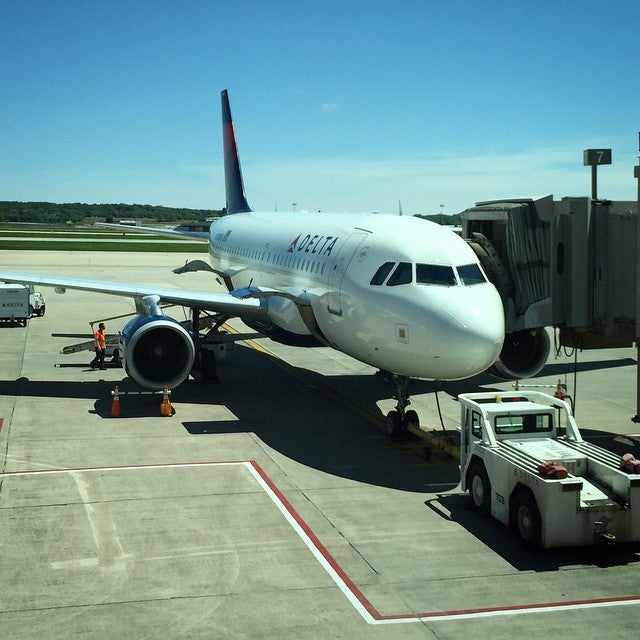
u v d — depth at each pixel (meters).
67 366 25.12
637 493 11.09
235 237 30.66
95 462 15.18
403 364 15.53
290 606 9.54
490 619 9.27
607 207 17.27
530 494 11.31
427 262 15.52
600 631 9.00
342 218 21.22
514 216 17.17
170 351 20.19
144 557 10.91
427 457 15.69
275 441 16.89
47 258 79.62
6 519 12.21
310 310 19.19
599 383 23.84
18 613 9.28
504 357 19.19
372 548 11.35
